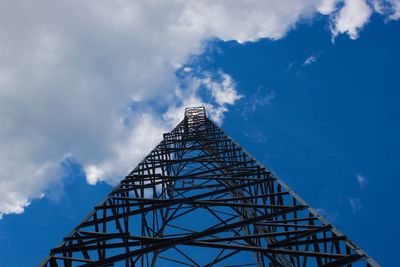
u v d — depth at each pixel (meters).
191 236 8.70
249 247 8.45
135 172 15.47
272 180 12.29
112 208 11.31
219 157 17.42
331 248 8.63
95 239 9.40
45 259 8.29
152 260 12.62
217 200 11.38
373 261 7.04
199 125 27.59
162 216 14.56
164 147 20.69
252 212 14.00
